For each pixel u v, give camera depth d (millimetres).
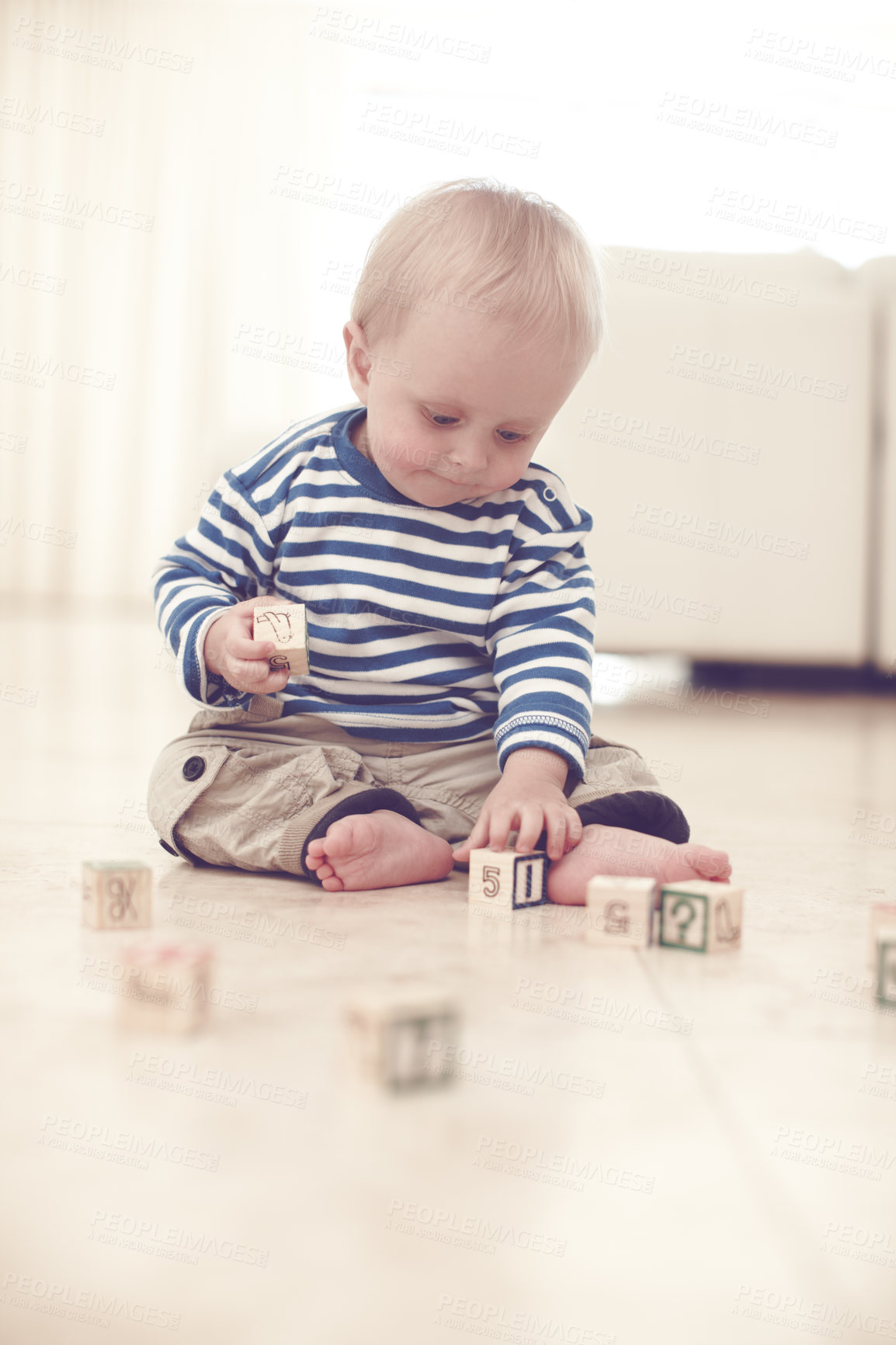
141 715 2299
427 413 1019
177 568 1124
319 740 1107
